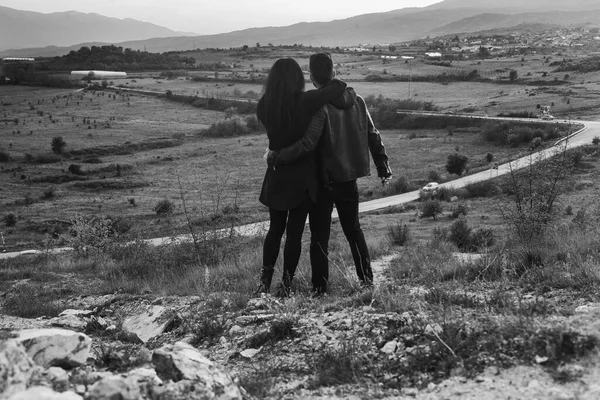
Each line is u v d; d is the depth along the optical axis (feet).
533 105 482.69
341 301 15.98
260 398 10.03
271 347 12.96
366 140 17.79
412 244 54.24
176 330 16.16
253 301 17.30
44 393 7.68
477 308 13.60
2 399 7.71
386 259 35.70
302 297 17.10
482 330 11.03
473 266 21.50
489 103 518.78
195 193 303.27
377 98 547.90
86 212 274.16
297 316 14.30
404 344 11.46
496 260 21.16
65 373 9.46
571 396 8.36
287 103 16.63
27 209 289.74
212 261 33.99
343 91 17.21
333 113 16.97
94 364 11.14
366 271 18.66
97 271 40.06
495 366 9.78
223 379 9.52
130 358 11.47
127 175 367.86
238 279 25.72
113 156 434.71
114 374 10.02
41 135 524.11
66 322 19.56
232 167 369.91
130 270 36.17
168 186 331.16
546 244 27.73
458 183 255.50
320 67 17.17
